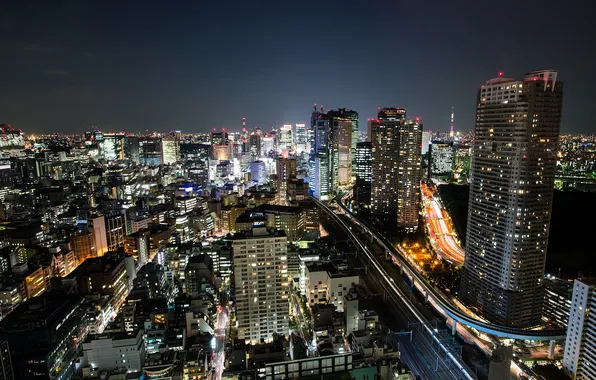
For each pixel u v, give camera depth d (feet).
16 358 653.71
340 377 455.22
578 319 633.20
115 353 643.45
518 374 654.53
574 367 639.35
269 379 457.27
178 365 633.61
